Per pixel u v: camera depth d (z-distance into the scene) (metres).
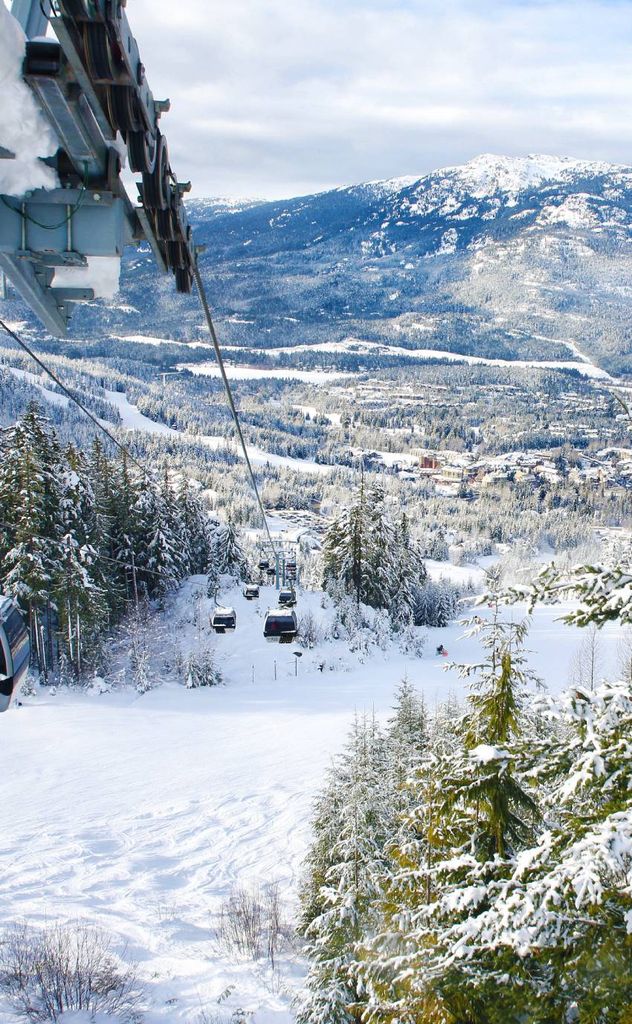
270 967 18.94
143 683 51.47
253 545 103.06
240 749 40.47
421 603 83.19
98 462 58.38
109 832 29.48
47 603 48.09
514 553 144.12
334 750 40.53
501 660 10.08
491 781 9.54
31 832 29.11
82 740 40.69
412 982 8.19
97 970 17.38
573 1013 7.20
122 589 57.41
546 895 6.46
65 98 3.03
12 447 45.50
